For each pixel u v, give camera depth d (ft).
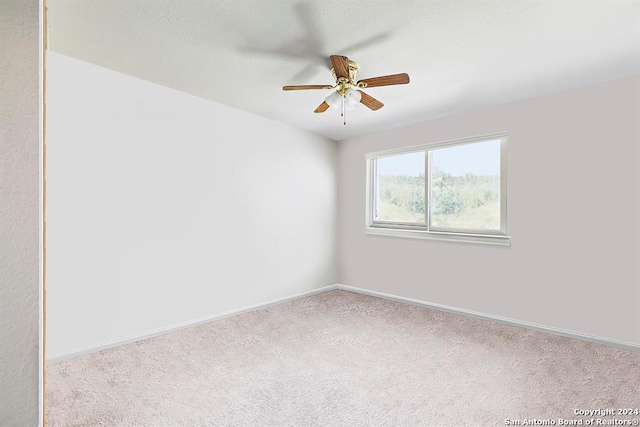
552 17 6.44
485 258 11.33
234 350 9.18
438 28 6.96
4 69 2.23
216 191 11.63
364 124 13.44
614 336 9.00
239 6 6.47
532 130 10.29
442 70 8.77
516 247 10.63
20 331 2.29
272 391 7.11
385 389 7.18
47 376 7.72
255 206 12.79
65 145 8.58
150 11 6.68
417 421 6.11
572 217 9.59
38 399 2.36
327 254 15.56
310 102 11.52
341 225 15.88
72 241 8.70
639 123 8.58
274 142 13.39
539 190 10.18
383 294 14.29
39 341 2.36
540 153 10.14
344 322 11.36
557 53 7.79
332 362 8.44
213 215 11.55
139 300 9.87
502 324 10.92
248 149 12.53
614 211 8.94
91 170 8.99
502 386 7.24
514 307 10.73
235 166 12.16
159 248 10.27
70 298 8.67
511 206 10.73
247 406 6.59
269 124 13.21
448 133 12.17
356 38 7.43
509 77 9.05
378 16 6.65
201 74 9.47
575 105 9.53
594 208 9.23
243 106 11.96
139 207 9.86
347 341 9.76
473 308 11.66
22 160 2.28
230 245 12.04
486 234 11.47
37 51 2.32
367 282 14.89
